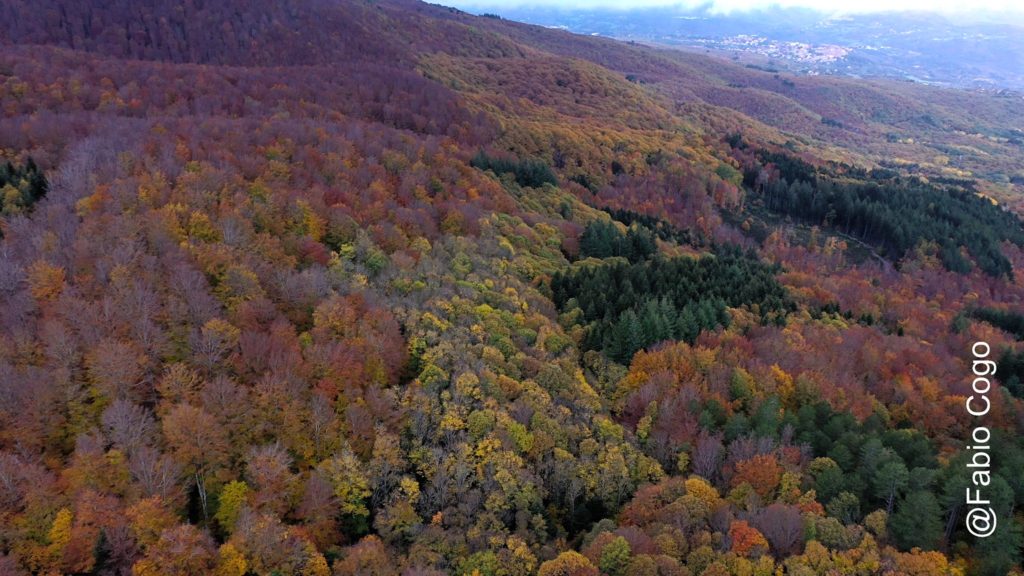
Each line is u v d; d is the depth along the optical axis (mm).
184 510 62438
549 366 90062
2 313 75125
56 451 64688
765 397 91750
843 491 71188
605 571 58344
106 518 55875
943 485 72188
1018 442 86750
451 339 89438
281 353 75812
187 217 98500
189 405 66562
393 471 69500
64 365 68750
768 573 58375
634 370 98500
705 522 65938
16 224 94875
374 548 59531
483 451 71938
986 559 62938
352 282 98000
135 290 78250
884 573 58281
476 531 63844
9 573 51656
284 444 68875
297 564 57625
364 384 78125
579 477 73688
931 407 96000
